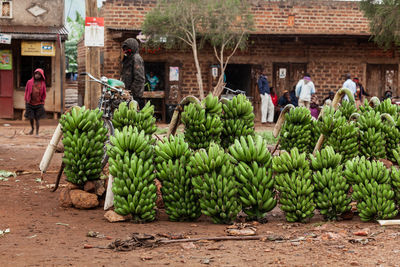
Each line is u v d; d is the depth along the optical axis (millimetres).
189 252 4504
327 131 6727
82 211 6383
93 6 11922
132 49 9516
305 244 4730
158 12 21219
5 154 11898
